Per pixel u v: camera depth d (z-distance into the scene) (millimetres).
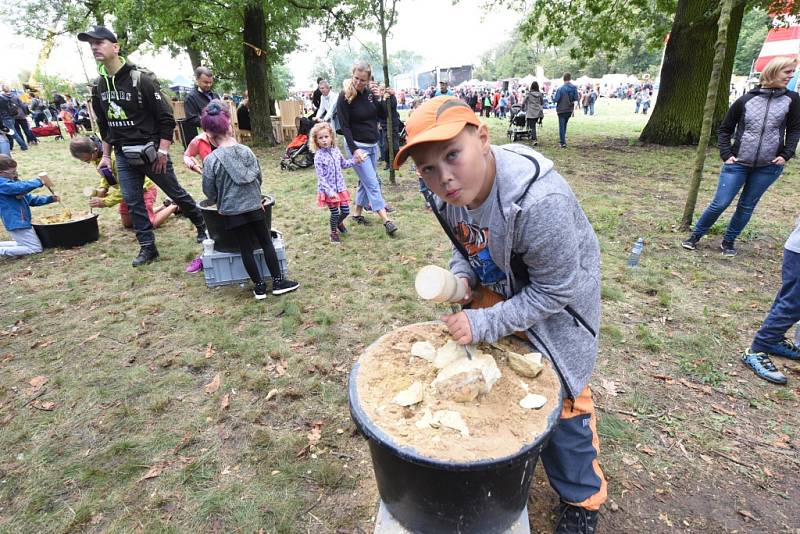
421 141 1110
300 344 3199
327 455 2256
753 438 2328
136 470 2176
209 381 2824
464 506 1293
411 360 1576
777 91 3930
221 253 3992
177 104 14883
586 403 1595
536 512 1935
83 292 4051
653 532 1873
